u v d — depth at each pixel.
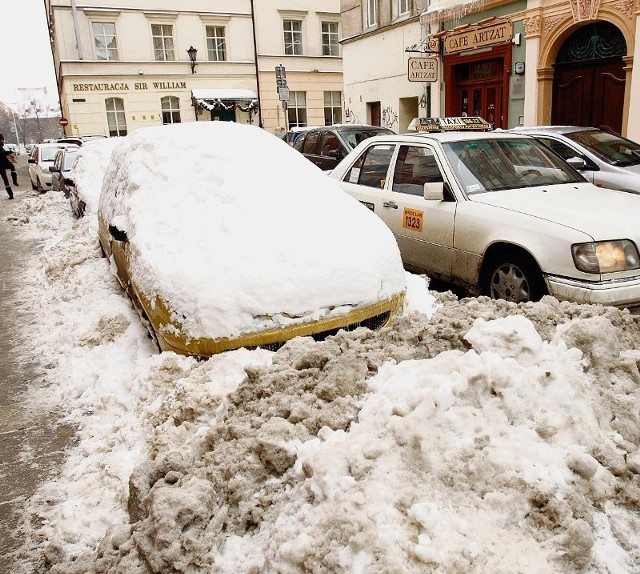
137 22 28.12
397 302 4.07
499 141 5.89
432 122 7.48
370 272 3.88
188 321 3.57
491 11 13.85
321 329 3.66
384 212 6.06
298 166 4.77
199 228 4.02
